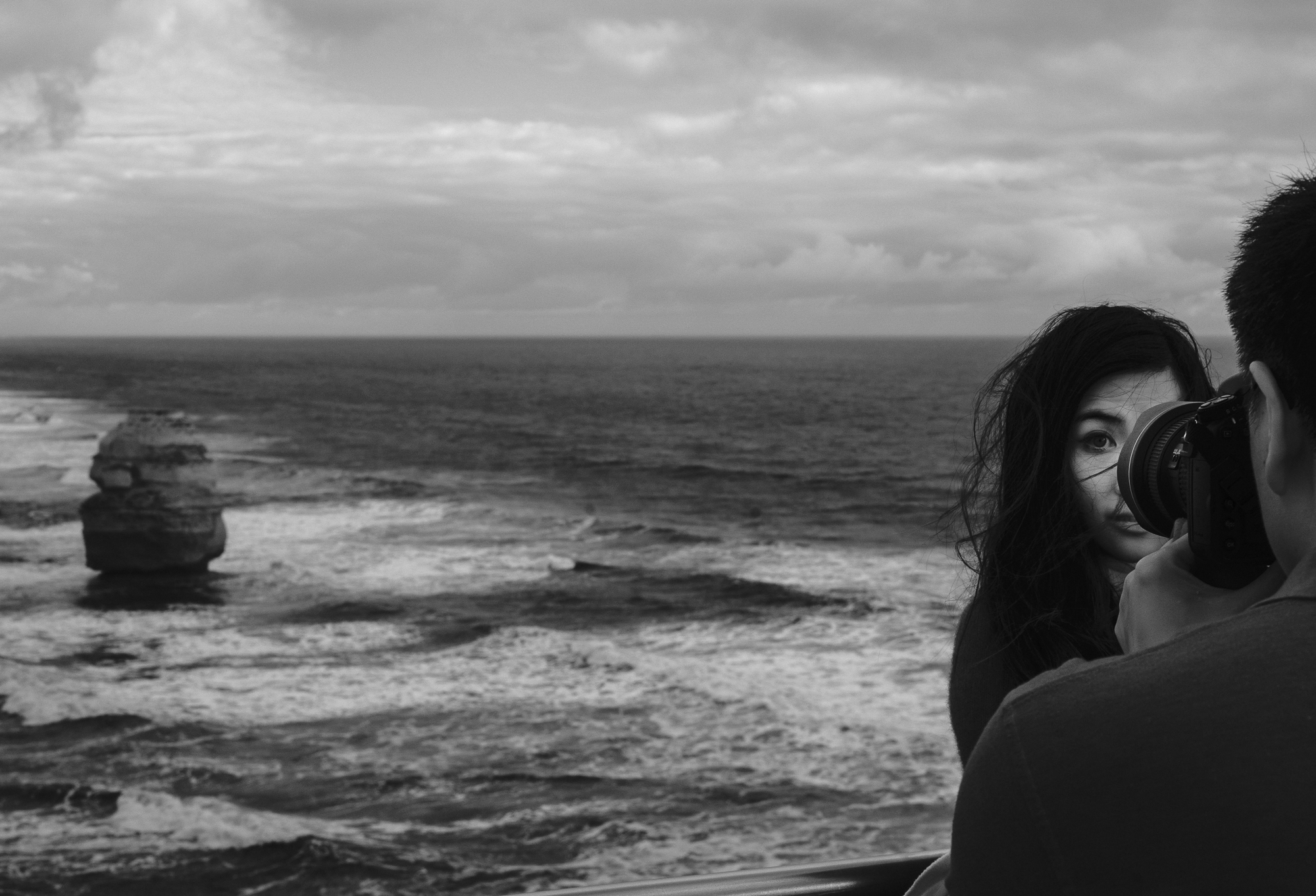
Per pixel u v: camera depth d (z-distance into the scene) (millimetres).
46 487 48281
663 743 15711
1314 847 639
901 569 30875
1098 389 1348
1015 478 1379
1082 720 724
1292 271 744
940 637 22312
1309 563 734
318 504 44188
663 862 11727
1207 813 664
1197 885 667
